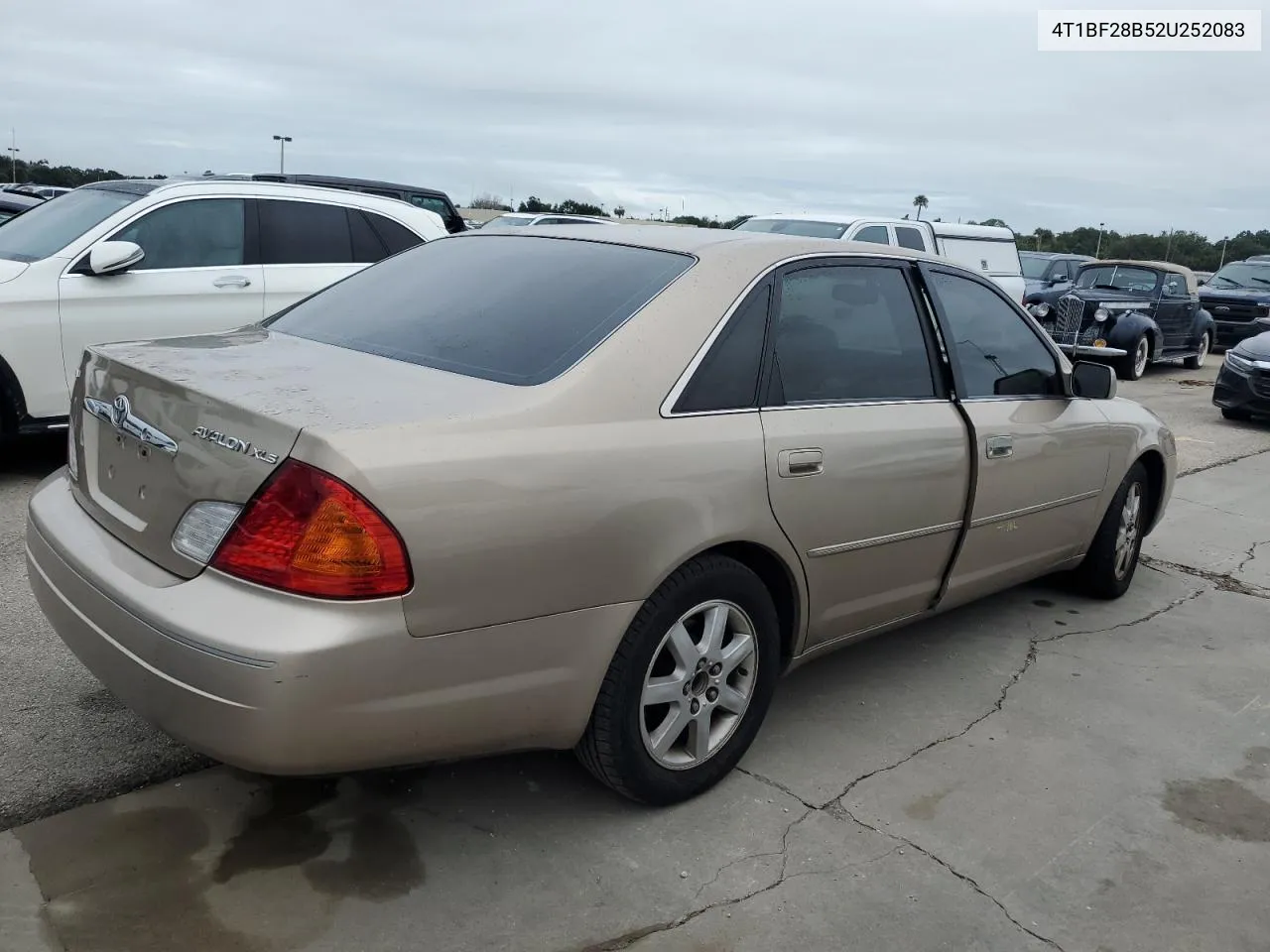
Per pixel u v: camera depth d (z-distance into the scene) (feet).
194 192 20.99
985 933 8.33
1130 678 13.58
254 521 7.32
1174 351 52.70
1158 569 18.65
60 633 8.79
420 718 7.64
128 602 7.74
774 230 39.34
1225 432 34.71
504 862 8.77
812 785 10.36
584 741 9.00
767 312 10.14
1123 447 15.37
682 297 9.59
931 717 12.09
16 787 9.21
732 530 9.24
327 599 7.17
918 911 8.53
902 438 11.05
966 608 15.88
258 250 21.65
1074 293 48.73
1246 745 11.90
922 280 12.23
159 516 8.11
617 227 11.77
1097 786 10.74
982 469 12.21
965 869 9.15
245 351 9.63
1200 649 14.78
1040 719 12.22
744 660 9.97
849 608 11.13
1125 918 8.65
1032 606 16.12
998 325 13.39
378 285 11.51
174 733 7.53
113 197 20.86
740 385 9.68
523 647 8.05
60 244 19.65
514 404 8.20
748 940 8.05
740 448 9.35
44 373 18.84
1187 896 9.00
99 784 9.34
